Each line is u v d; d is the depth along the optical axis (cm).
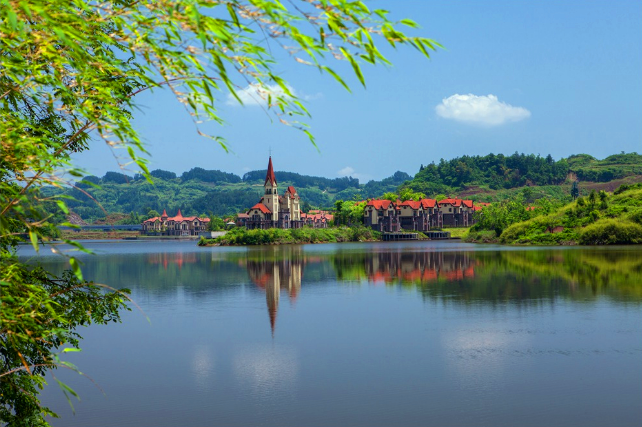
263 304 5278
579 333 3781
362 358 3278
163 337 3862
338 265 9550
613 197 16375
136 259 12269
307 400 2583
